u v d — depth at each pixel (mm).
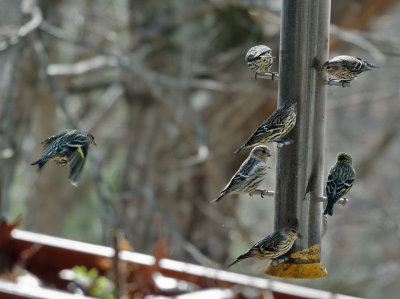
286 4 7703
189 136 12992
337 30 12562
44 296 6215
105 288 7426
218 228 15805
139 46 14977
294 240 7207
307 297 7137
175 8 14797
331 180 7422
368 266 24453
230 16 14695
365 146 26641
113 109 19609
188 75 13992
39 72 14586
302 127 7590
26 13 12875
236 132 15648
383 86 23672
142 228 15461
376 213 22969
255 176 7520
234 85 14141
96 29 17188
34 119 19094
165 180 15492
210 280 7379
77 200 19656
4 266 8031
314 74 7629
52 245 8148
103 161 20328
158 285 7375
